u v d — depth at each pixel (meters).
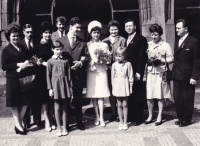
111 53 5.16
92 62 5.11
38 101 5.16
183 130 4.79
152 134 4.65
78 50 5.02
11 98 4.71
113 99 5.60
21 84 4.70
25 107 4.90
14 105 4.73
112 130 4.96
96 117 5.33
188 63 4.97
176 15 7.60
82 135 4.73
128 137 4.54
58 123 4.79
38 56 5.00
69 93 4.77
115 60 5.35
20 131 4.86
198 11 7.59
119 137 4.55
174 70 5.09
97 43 5.20
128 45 5.25
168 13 7.09
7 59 4.72
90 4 8.66
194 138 4.35
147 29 6.99
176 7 7.58
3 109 6.32
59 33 5.63
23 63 4.67
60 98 4.68
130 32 5.25
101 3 8.66
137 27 7.86
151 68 5.15
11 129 5.22
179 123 5.11
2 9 6.89
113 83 5.05
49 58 5.07
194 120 5.41
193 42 4.89
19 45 4.86
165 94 5.16
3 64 4.71
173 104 6.74
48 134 4.85
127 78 5.00
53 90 4.71
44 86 5.01
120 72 4.97
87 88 5.25
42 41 5.08
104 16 8.70
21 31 4.88
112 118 5.62
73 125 5.37
